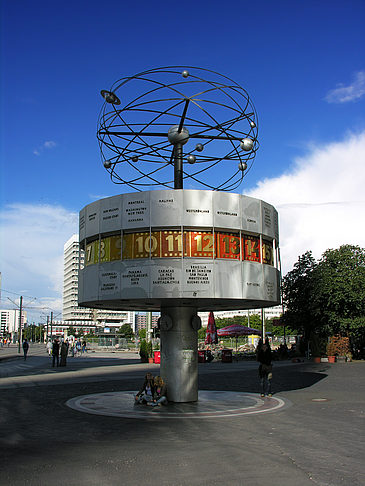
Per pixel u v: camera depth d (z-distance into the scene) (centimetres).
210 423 1099
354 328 3706
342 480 643
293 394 1670
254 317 12094
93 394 1658
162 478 655
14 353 6159
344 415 1217
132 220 1391
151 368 3003
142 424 1087
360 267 3759
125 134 1530
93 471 691
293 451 816
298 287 3994
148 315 4591
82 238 1555
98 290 1434
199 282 1348
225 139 1528
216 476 664
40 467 712
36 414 1229
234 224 1418
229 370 2845
